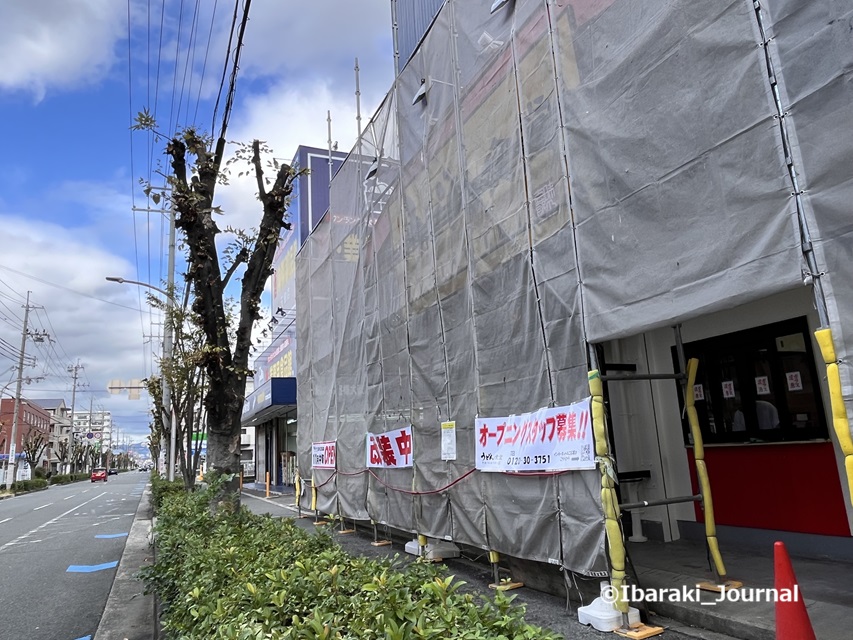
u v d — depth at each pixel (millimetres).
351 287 11336
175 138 8703
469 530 6867
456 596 2984
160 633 5586
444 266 7637
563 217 5562
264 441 30562
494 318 6512
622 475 7594
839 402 3312
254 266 8617
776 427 6473
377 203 10141
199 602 3518
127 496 30922
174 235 23672
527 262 6008
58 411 95000
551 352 5625
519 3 6375
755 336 6766
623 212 4902
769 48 3846
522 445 5902
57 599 7844
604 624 4754
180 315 12000
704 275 4207
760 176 3869
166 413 22969
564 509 5383
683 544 7180
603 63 5195
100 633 6027
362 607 2836
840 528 5840
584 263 5266
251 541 5117
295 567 3809
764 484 6586
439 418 7633
